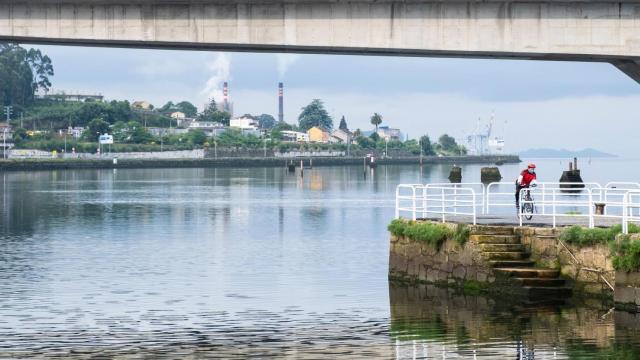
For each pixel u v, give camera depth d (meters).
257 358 54.62
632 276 62.31
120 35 81.06
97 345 58.53
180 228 142.88
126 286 82.69
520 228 72.19
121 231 137.75
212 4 80.81
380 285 81.31
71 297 76.69
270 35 81.06
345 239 124.75
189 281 85.69
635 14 80.50
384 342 58.31
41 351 56.94
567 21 80.81
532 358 53.34
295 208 188.25
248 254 107.44
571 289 68.75
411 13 80.81
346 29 80.88
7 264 98.44
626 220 64.06
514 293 69.44
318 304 72.25
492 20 80.81
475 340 58.22
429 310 68.19
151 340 59.94
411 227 79.75
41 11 81.00
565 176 188.62
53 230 139.50
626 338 57.22
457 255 74.12
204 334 61.62
